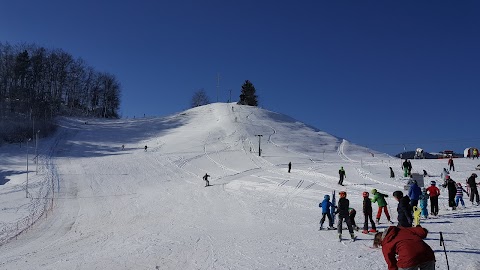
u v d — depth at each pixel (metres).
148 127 96.19
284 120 106.50
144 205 34.06
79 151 70.75
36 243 22.70
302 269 11.02
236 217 25.33
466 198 24.31
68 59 130.62
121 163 57.56
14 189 42.31
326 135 94.94
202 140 77.00
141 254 15.37
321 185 35.78
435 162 48.22
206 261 13.28
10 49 120.88
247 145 74.94
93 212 32.75
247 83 134.00
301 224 20.36
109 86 141.25
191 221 25.38
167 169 54.41
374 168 46.44
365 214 15.88
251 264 12.22
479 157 53.41
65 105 129.62
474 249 11.62
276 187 36.56
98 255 16.20
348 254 12.39
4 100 107.00
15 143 74.44
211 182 44.25
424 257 6.35
